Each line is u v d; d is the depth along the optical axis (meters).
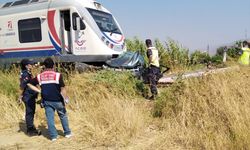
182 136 5.93
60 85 6.42
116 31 12.93
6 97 8.49
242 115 5.83
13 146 6.30
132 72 9.55
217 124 5.96
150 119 7.04
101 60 11.99
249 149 5.21
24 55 13.51
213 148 5.40
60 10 12.48
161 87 9.30
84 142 6.21
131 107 6.93
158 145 5.77
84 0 12.46
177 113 6.73
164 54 14.97
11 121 7.79
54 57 12.62
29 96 6.90
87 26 12.01
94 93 8.17
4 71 11.74
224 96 6.45
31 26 13.23
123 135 6.20
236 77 7.32
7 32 13.98
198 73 8.27
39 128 7.38
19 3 13.83
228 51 14.12
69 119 7.39
